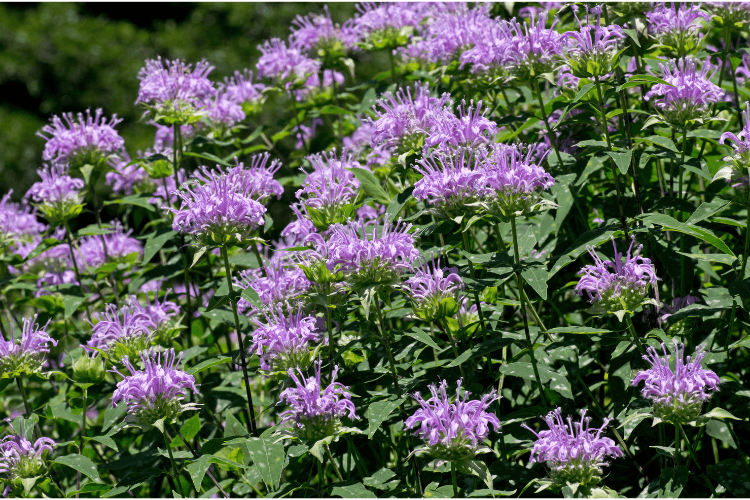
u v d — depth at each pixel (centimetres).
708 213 364
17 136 1508
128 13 1841
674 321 357
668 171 489
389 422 386
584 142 382
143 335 415
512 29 402
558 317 461
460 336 369
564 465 310
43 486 380
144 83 494
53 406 462
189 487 442
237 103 611
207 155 480
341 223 376
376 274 334
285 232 400
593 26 374
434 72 500
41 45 1591
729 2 417
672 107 381
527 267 342
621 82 405
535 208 339
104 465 407
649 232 363
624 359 371
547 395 392
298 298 383
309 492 352
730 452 427
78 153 502
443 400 322
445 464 333
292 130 612
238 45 1606
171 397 354
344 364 379
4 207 543
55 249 601
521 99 475
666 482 318
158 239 474
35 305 519
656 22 413
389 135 397
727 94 516
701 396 310
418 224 446
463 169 341
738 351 435
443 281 346
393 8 548
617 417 350
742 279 344
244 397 449
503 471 340
